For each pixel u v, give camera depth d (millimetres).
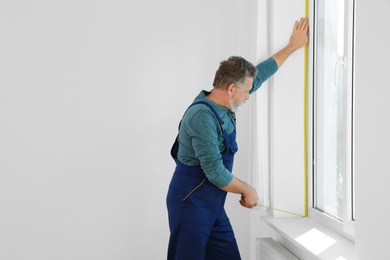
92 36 2760
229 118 2137
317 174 2369
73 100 2773
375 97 1527
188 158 2121
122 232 2887
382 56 1483
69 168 2803
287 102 2354
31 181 2771
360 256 1642
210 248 2281
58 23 2723
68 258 2846
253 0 2363
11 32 2682
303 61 2338
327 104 2244
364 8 1569
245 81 2033
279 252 2223
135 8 2787
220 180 1999
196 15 2848
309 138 2367
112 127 2822
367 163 1585
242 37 2893
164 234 2926
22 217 2781
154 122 2854
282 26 2311
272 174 2396
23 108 2727
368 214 1588
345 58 1936
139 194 2881
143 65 2818
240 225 3016
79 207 2832
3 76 2691
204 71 2873
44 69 2729
